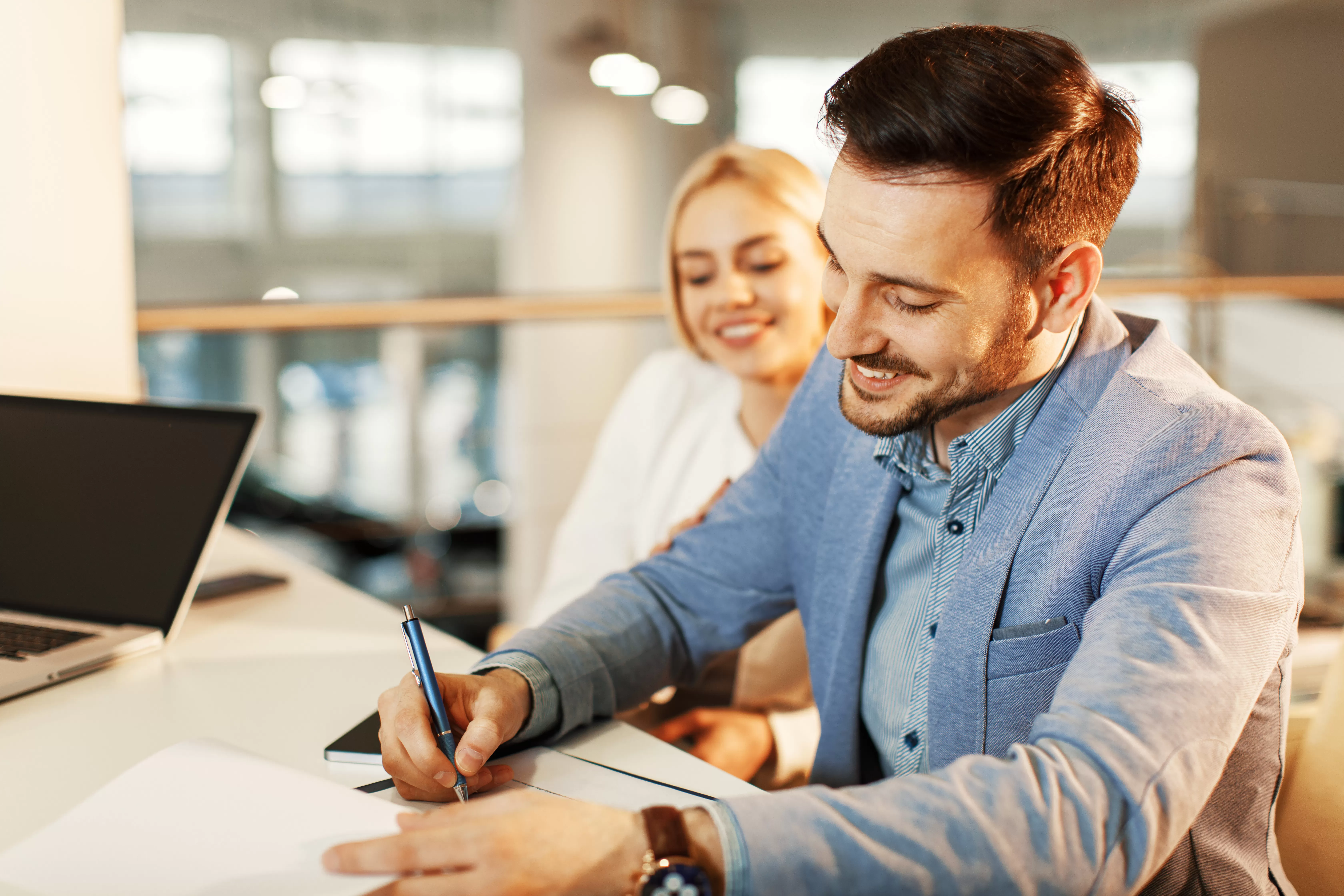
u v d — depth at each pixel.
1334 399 5.30
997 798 0.50
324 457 7.62
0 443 1.03
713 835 0.49
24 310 1.25
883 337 0.63
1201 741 0.53
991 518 0.71
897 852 0.48
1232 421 0.66
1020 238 0.60
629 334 6.63
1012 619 0.70
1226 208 7.50
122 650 0.87
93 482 0.99
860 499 0.82
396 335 7.97
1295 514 0.64
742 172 1.28
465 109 9.37
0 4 1.19
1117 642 0.57
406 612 0.66
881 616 0.82
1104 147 0.61
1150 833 0.51
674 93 6.96
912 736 0.78
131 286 1.35
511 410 6.89
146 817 0.56
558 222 6.74
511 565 6.32
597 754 0.71
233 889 0.49
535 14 6.58
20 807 0.62
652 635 0.82
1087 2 8.10
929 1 8.39
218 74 9.00
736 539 0.89
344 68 9.10
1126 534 0.65
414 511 6.98
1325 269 7.34
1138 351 0.71
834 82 0.64
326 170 9.34
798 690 1.21
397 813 0.55
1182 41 8.05
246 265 9.38
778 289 1.28
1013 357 0.64
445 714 0.64
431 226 9.55
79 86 1.27
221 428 0.97
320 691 0.80
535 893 0.48
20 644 0.86
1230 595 0.58
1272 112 8.07
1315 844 0.81
